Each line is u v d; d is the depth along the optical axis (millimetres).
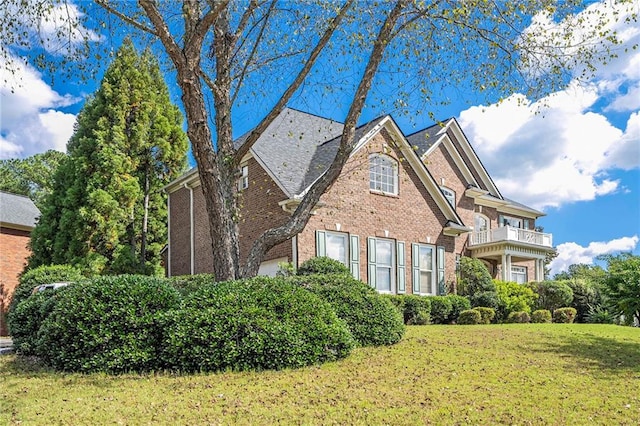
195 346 7312
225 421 5016
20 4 8375
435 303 17328
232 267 9617
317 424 4922
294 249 15430
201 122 9312
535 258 25453
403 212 18656
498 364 7883
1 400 6035
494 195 27547
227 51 10539
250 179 17703
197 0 9750
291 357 7461
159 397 5918
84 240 19891
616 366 8016
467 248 24578
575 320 21844
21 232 23516
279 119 19344
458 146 26766
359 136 17625
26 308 10039
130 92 22219
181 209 22562
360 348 9078
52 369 7918
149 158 23500
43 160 40062
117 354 7461
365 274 17078
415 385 6449
